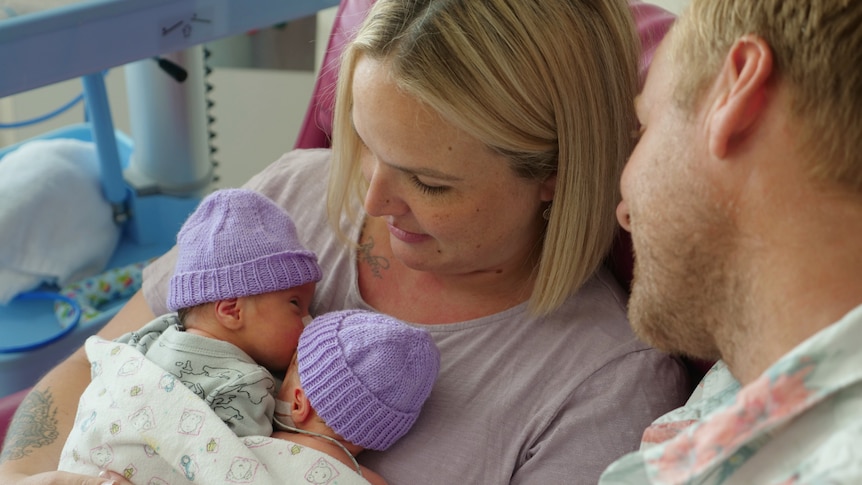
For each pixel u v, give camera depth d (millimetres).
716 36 649
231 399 1002
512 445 1013
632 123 1021
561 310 1071
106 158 1841
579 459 983
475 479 1006
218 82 2486
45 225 1782
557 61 930
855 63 575
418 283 1141
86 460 1025
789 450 600
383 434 983
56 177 1814
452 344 1083
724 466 625
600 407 998
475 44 895
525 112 931
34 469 1111
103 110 1778
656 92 738
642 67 1125
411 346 969
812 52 587
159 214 1953
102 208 1888
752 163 626
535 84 924
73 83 2553
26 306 1797
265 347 1064
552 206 1014
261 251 1062
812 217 608
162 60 1773
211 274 1051
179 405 982
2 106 2539
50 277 1804
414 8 921
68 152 1881
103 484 979
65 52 1254
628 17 1003
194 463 954
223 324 1061
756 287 644
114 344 1094
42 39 1221
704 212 660
